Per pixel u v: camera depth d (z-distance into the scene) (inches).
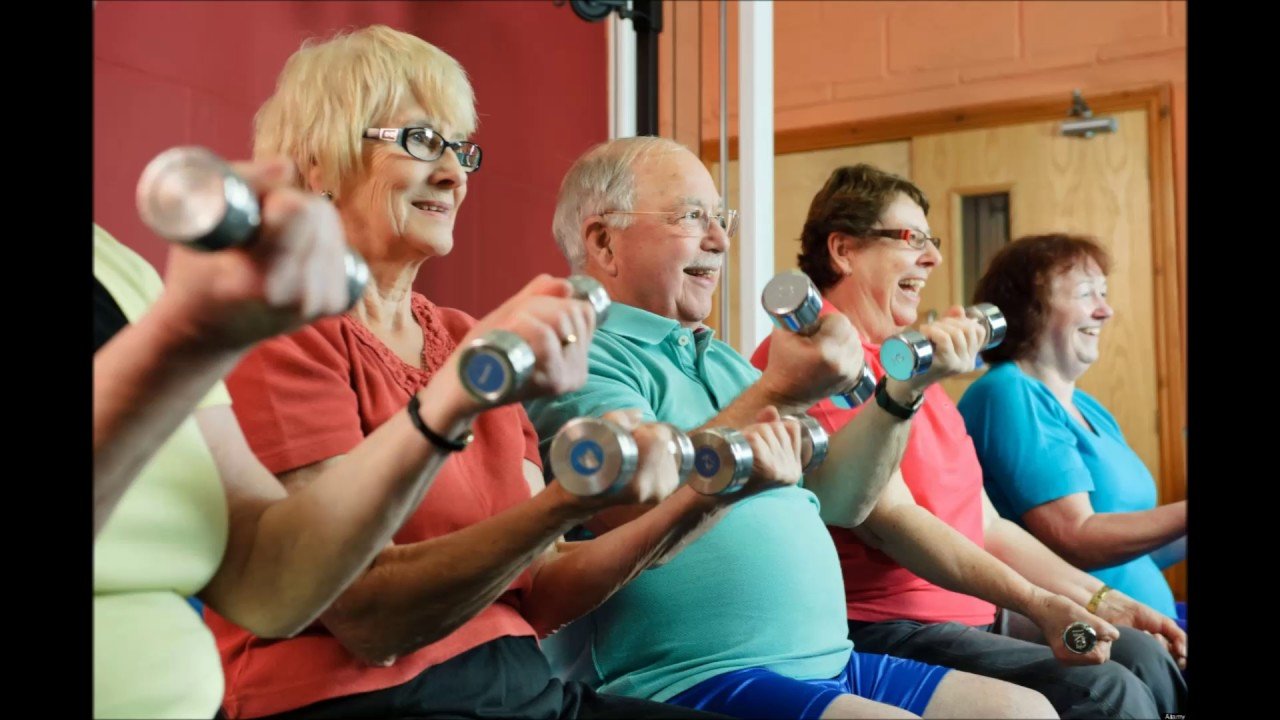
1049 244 87.4
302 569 32.1
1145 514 78.9
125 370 23.7
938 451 70.9
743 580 51.7
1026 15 136.6
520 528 35.9
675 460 36.3
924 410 71.7
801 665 52.2
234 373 40.1
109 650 29.0
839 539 67.4
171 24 76.4
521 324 29.4
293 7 85.0
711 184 62.0
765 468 40.3
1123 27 133.5
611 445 33.5
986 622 70.4
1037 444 82.3
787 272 47.3
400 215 46.3
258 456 39.2
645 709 43.8
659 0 98.8
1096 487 84.7
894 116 140.3
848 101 142.5
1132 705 59.5
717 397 59.6
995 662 62.3
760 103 96.2
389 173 46.1
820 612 53.9
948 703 52.7
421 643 38.3
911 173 139.9
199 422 33.0
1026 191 135.6
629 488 34.6
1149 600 83.4
